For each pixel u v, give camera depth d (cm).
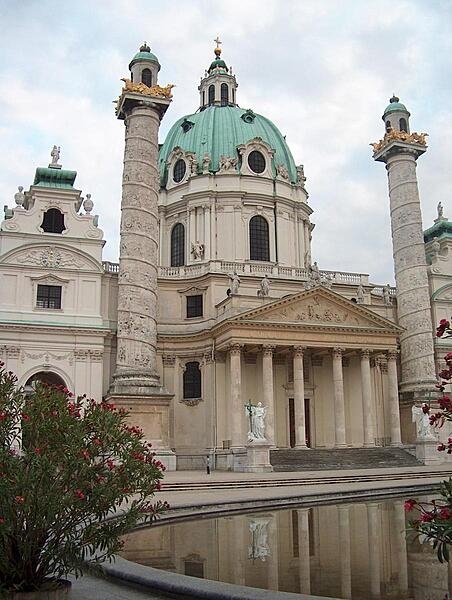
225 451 5031
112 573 1150
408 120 5994
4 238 5159
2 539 939
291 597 917
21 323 5012
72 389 5100
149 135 4825
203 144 6781
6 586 935
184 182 6631
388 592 1086
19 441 998
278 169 6731
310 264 6819
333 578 1202
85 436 995
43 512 930
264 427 4606
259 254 6450
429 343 5600
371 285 6216
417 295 5662
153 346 4684
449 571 1254
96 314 5284
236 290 5394
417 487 2928
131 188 4744
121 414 1046
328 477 3591
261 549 1506
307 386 5716
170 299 5809
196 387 5631
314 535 1695
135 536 1695
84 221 5422
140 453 1023
